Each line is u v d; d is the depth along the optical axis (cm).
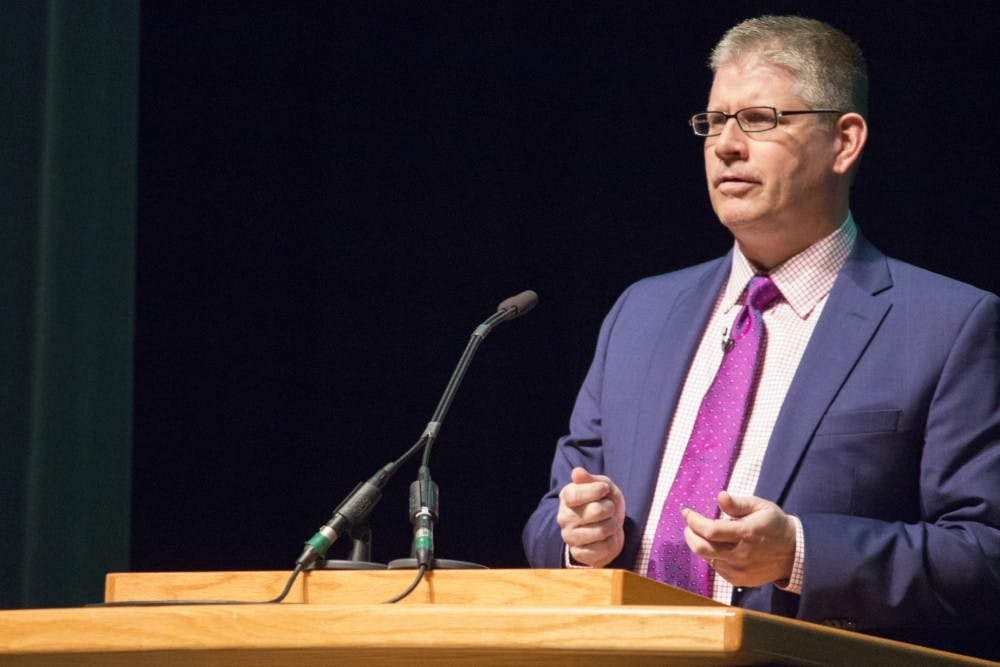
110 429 1171
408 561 510
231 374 1254
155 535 1220
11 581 1133
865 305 741
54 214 1168
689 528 585
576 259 1253
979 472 688
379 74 1292
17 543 1139
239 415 1250
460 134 1284
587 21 1271
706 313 795
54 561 1138
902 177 1145
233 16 1286
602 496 616
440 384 1262
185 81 1275
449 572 480
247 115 1280
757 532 581
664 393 773
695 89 1238
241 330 1261
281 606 423
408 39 1295
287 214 1277
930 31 1155
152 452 1230
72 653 436
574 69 1271
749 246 774
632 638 387
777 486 705
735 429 736
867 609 634
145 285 1250
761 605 688
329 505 1249
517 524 1237
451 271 1274
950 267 1126
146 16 1270
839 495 698
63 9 1184
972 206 1130
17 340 1156
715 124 774
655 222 1237
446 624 404
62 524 1144
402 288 1274
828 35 773
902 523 662
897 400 709
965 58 1147
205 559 1226
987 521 673
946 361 712
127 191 1195
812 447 709
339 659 433
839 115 758
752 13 1223
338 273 1276
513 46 1285
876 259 771
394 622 409
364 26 1296
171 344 1248
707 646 380
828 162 757
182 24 1277
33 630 442
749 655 382
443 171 1283
